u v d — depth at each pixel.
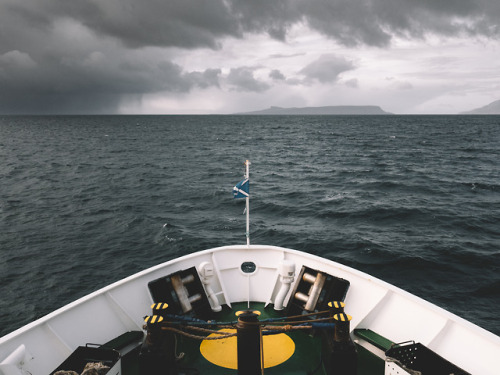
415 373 4.58
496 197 34.00
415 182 41.19
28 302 16.30
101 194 36.50
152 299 6.32
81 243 22.94
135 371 5.60
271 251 8.05
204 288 7.15
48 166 53.72
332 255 20.62
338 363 4.77
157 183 42.28
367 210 29.33
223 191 37.84
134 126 186.50
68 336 5.55
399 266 19.08
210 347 6.18
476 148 77.81
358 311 6.38
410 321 5.94
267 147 84.38
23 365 4.71
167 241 23.25
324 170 51.28
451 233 23.97
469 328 5.34
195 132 139.38
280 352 6.05
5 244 22.59
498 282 17.22
